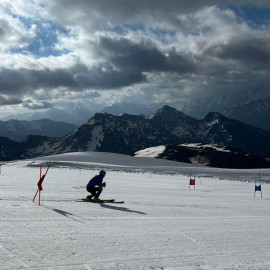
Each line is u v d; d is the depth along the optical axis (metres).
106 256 5.25
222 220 10.09
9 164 89.00
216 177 70.75
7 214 8.53
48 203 11.48
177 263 5.11
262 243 7.01
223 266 5.05
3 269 4.36
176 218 9.84
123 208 11.48
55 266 4.60
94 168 84.88
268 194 30.36
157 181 41.06
